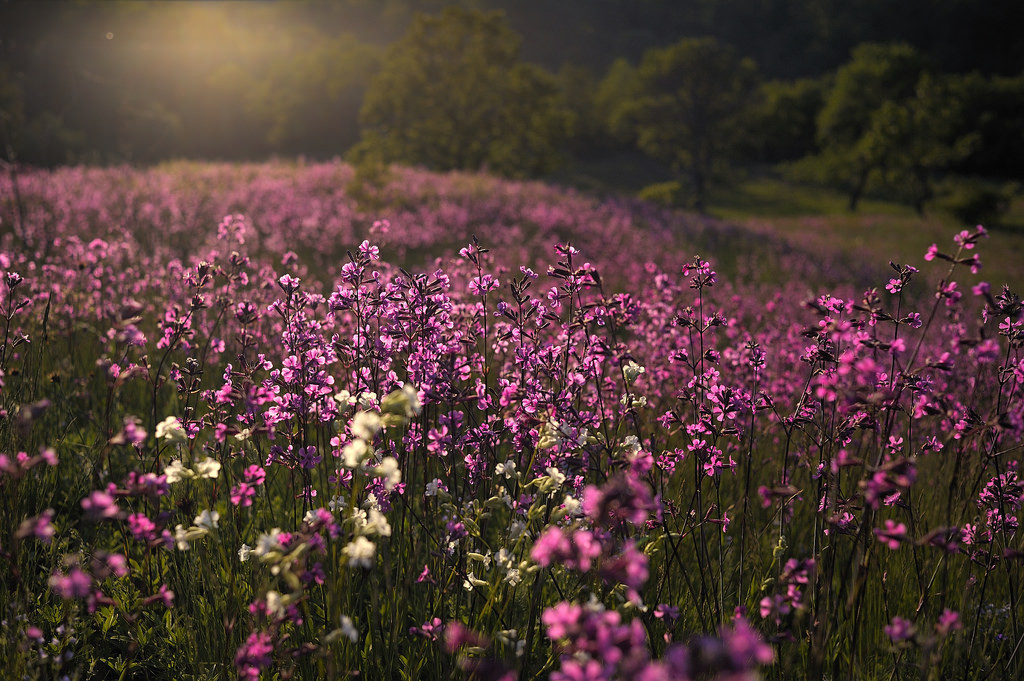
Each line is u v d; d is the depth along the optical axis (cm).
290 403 290
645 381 438
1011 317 280
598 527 232
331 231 1496
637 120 7444
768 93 10081
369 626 291
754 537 312
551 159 5056
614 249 1700
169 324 327
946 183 7219
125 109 5553
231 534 314
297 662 275
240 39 10781
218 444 304
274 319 533
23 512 321
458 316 389
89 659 295
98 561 246
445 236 1644
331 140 9512
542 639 313
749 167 9719
